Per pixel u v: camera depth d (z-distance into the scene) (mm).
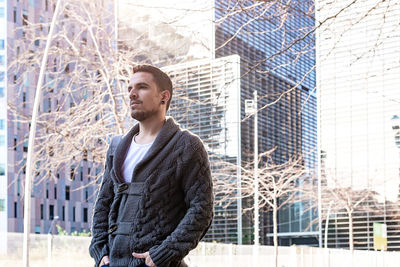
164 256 2893
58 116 15359
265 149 48812
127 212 3010
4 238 13398
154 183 3010
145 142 3150
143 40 15281
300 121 43906
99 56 14297
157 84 3148
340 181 40938
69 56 15359
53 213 71188
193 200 3033
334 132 62812
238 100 18234
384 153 60875
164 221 3002
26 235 13117
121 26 15508
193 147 3061
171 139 3078
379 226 37938
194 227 2973
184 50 14758
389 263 37594
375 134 59938
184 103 15680
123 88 14398
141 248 2961
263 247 25266
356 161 62125
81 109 14781
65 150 14766
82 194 75000
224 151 21031
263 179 28312
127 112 14086
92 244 3125
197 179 3053
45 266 13906
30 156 13648
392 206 63875
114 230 3043
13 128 65938
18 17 59969
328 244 71062
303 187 36875
